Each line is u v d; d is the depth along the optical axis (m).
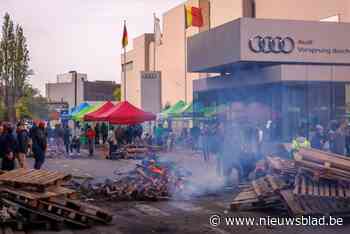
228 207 11.23
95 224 9.52
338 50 23.80
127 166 21.81
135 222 9.71
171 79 55.62
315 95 23.03
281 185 10.41
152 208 11.29
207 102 30.06
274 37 23.12
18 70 53.47
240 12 41.06
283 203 10.12
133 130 30.66
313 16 32.75
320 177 9.88
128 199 12.49
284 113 22.75
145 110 30.61
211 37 25.45
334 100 23.30
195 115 31.05
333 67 23.28
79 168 21.06
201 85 30.06
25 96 58.78
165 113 36.03
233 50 23.36
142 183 12.80
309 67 22.89
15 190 9.31
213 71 27.91
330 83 23.23
